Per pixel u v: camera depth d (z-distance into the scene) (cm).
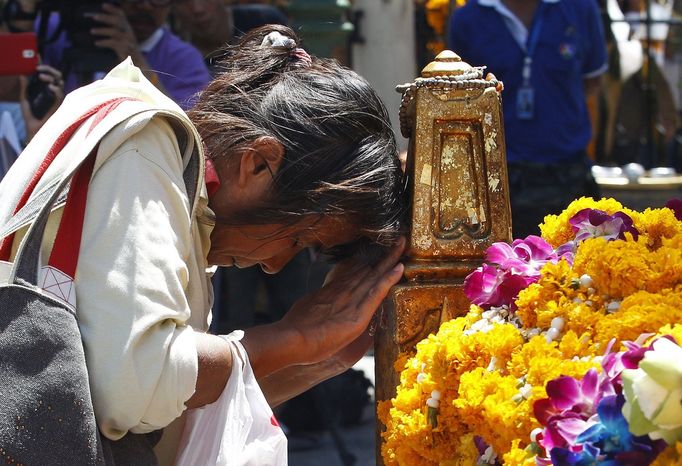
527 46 641
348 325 247
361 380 636
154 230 214
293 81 246
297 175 237
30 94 521
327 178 238
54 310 204
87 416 202
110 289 207
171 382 211
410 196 249
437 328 248
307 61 255
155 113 221
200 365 222
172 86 544
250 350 241
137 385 206
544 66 639
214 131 241
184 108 267
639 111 959
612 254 205
